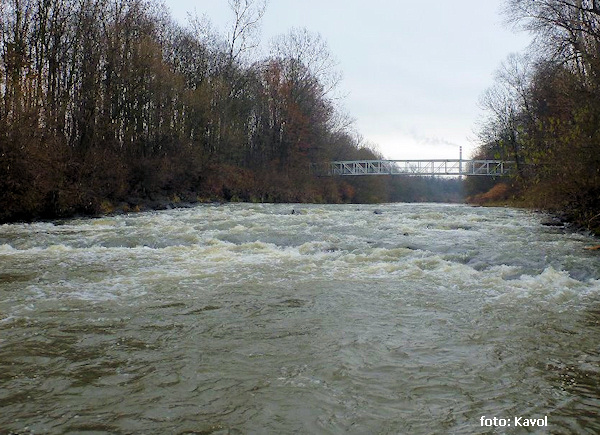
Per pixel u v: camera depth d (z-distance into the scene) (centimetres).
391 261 986
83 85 2734
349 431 334
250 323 573
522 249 1107
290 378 418
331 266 939
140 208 2662
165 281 798
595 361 465
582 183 1594
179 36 4138
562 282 798
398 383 412
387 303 671
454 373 435
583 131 1614
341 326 566
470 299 695
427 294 723
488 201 5328
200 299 682
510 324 579
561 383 416
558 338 530
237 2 4419
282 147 5291
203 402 372
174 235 1338
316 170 5756
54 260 1009
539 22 2252
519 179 2742
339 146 6719
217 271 886
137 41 3095
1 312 608
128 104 3044
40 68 2567
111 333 531
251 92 4825
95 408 360
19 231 1555
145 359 457
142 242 1242
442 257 1012
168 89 3394
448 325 574
